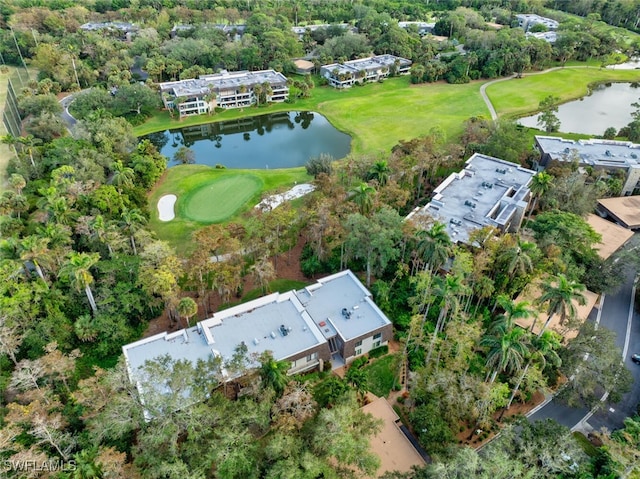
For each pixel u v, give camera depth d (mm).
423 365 75062
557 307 65500
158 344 72188
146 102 174500
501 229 95688
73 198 99625
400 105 190500
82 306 81812
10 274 75875
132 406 53531
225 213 117312
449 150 128875
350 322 77750
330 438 50406
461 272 74312
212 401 55594
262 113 187625
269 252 91625
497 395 61000
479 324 75312
